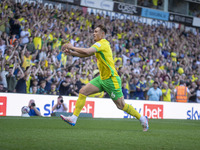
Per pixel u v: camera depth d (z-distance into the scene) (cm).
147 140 507
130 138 527
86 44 2077
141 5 2559
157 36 2448
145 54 2217
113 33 2255
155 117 1719
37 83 1709
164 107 1758
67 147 390
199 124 1211
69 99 1484
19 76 1672
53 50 1842
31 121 947
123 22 2355
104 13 2328
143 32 2394
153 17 2517
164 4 2669
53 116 1336
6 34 1727
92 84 684
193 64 2469
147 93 1953
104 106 1567
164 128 880
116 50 2130
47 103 1420
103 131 654
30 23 1875
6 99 1328
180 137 585
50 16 2002
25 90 1677
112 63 670
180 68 2317
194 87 2225
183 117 1830
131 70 2002
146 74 2105
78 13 2150
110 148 397
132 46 2233
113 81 667
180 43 2539
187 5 2794
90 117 1438
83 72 1866
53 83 1717
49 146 393
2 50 1684
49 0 2061
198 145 463
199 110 1905
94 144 430
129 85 1947
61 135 534
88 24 2166
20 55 1727
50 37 1909
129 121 1211
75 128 727
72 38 2020
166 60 2330
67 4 2145
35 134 537
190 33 2666
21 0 1920
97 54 660
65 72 1788
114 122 1112
